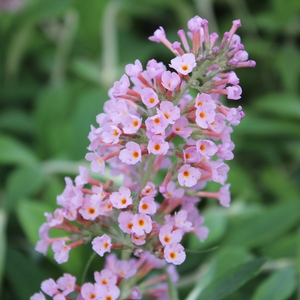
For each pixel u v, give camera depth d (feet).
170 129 1.33
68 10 2.44
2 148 1.87
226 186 1.38
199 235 1.39
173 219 1.34
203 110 1.28
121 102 1.31
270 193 2.16
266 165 2.29
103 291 1.32
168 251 1.30
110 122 1.32
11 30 2.46
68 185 1.34
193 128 1.33
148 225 1.28
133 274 1.36
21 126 2.24
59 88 2.23
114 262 1.44
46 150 2.11
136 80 1.35
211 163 1.33
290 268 1.57
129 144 1.29
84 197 1.36
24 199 1.77
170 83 1.29
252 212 1.82
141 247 1.33
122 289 1.42
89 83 2.36
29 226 1.66
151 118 1.26
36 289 1.64
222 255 1.59
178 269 1.76
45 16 2.39
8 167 2.15
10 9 2.42
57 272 1.77
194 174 1.29
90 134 1.34
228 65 1.30
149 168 1.36
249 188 1.94
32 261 1.68
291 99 2.26
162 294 1.48
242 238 1.71
